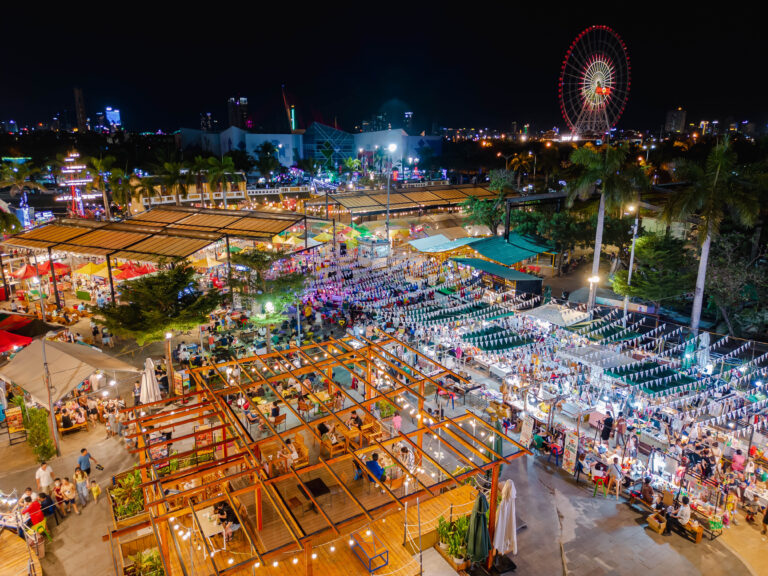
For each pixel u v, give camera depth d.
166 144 155.25
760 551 16.45
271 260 31.98
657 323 35.69
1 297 44.19
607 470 19.72
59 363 22.81
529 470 20.88
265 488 14.06
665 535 17.16
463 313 35.34
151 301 27.27
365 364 25.86
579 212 52.19
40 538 16.69
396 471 19.75
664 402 24.64
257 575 14.59
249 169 116.31
